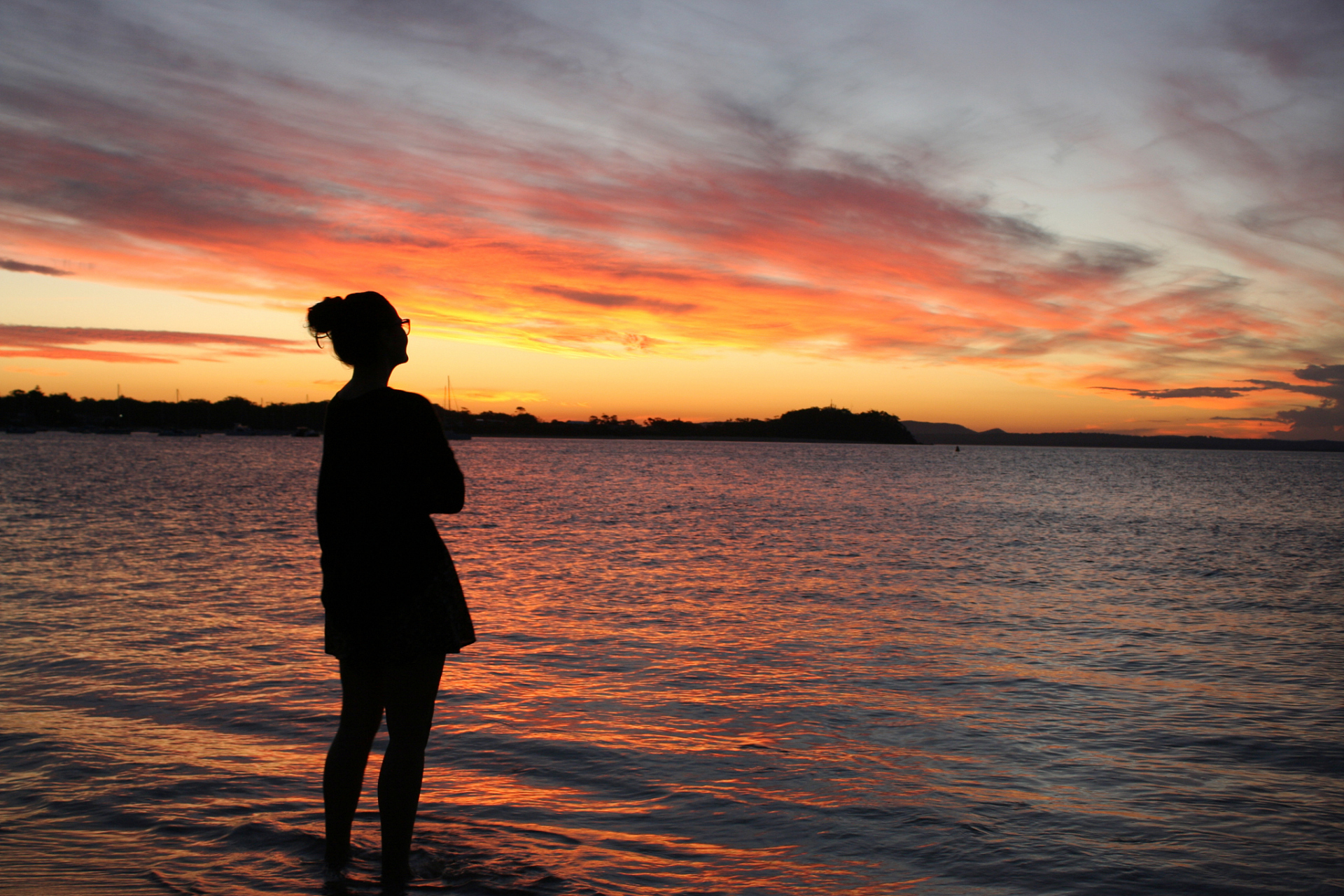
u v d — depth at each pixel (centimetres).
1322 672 633
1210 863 304
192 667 582
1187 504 3316
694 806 353
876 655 670
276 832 308
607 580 1095
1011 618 857
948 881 286
